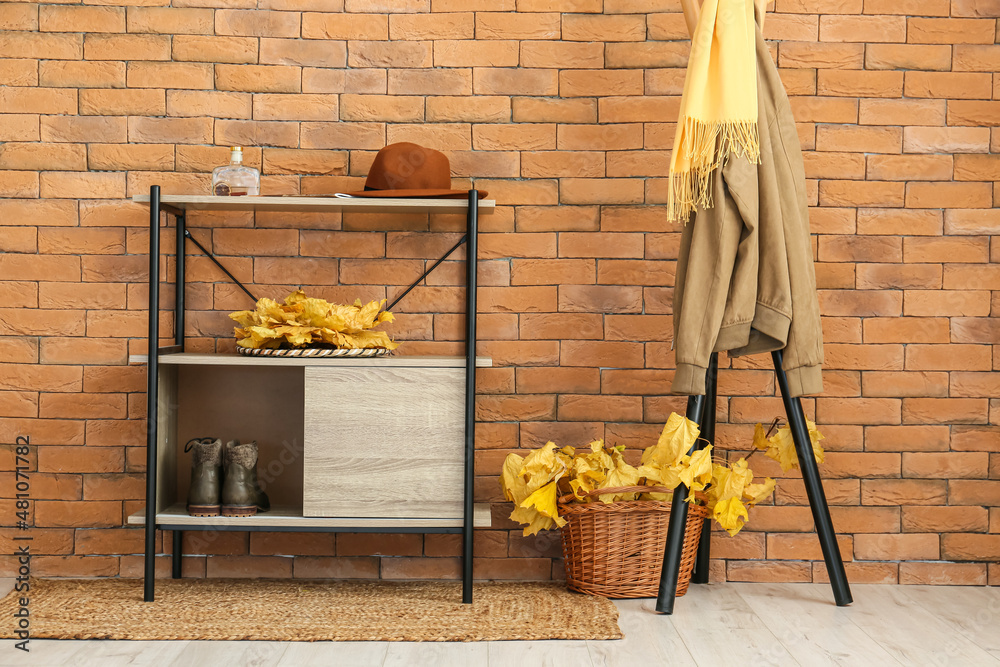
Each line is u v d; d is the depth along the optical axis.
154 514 1.91
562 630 1.74
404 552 2.20
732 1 1.84
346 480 1.90
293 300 2.03
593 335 2.23
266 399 2.19
